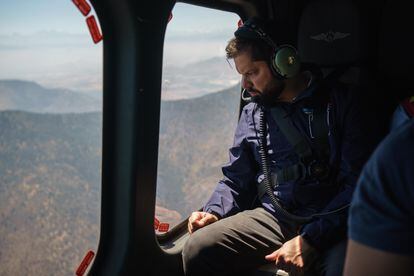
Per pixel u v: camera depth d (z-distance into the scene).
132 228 1.79
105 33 1.61
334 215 1.75
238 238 1.92
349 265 0.74
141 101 1.68
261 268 1.95
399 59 2.09
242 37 1.85
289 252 1.73
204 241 1.91
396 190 0.67
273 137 1.97
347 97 1.83
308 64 1.94
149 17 1.62
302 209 1.91
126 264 1.80
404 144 0.68
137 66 1.63
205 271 1.92
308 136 1.87
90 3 1.53
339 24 2.11
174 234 2.14
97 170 1.72
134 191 1.76
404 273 0.68
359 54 2.10
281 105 1.94
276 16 2.26
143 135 1.73
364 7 2.09
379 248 0.69
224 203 2.08
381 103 1.93
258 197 2.13
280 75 1.82
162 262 1.95
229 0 2.04
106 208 1.80
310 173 1.85
